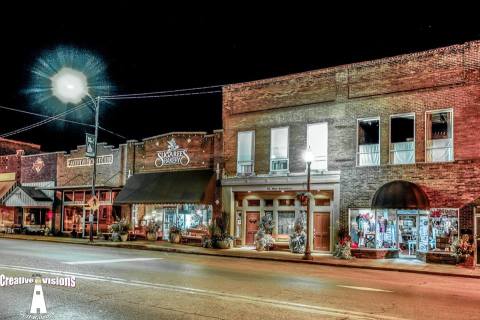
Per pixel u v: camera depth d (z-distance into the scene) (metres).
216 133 31.53
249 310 9.59
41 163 42.94
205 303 10.23
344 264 21.12
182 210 32.75
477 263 20.95
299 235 26.09
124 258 20.09
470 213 21.88
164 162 33.94
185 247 28.28
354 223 25.17
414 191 22.55
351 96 25.94
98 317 8.85
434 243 22.69
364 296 11.84
